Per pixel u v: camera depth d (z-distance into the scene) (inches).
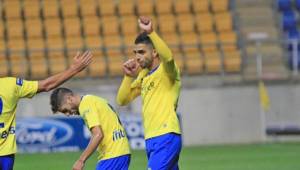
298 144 2593.5
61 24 3107.8
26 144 2488.9
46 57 2883.9
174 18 3139.8
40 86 891.4
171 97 936.9
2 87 879.7
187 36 3043.8
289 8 3294.8
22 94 890.7
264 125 2696.9
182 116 2672.2
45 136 2502.5
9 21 3100.4
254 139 2694.4
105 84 2748.5
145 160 2107.5
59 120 2512.3
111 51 2896.2
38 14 3159.5
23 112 2568.9
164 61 901.8
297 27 3216.0
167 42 3004.4
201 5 3206.2
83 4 3211.1
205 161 2049.7
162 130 927.0
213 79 2842.0
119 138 981.2
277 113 2711.6
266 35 2940.5
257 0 3223.4
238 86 2687.0
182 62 2881.4
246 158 2126.0
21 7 3179.1
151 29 887.1
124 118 2546.8
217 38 3021.7
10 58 2839.6
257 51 2876.5
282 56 2960.1
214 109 2687.0
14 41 2999.5
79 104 971.3
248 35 3063.5
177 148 933.2
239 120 2691.9
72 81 2748.5
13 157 896.9
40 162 2096.5
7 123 887.1
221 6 3196.4
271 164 1947.6
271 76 2763.3
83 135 2516.0
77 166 932.6
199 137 2677.2
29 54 2881.4
